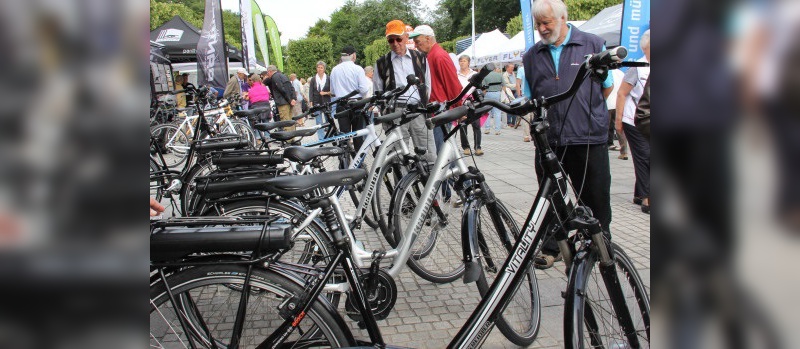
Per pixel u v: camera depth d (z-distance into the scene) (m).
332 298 2.23
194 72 16.16
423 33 5.71
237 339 1.81
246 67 11.41
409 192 3.50
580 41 3.18
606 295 1.99
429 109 2.99
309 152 3.13
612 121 8.83
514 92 14.30
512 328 2.53
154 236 1.74
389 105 4.43
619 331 2.00
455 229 3.28
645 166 5.09
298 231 2.02
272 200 2.89
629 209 5.26
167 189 4.02
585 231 1.99
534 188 6.33
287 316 1.85
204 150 4.13
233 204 2.91
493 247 2.68
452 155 2.94
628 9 6.15
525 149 9.84
